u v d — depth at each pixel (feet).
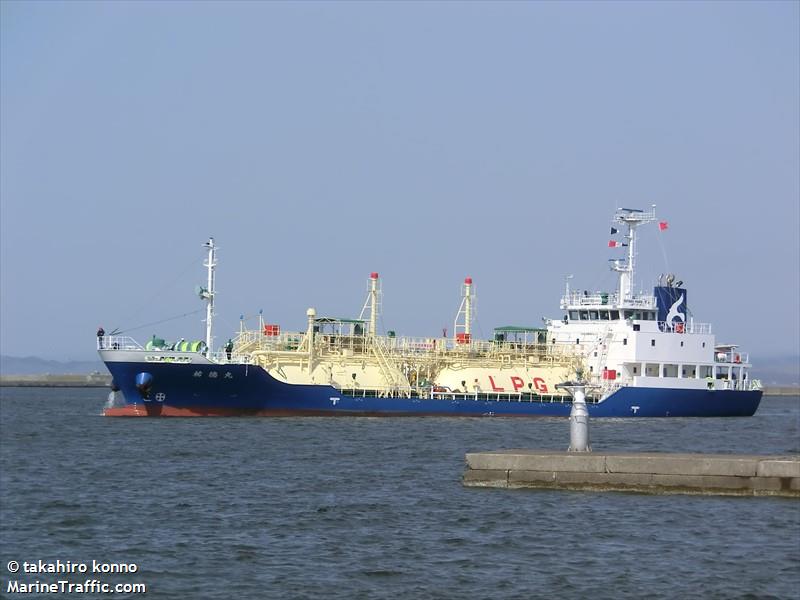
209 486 309.42
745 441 489.26
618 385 616.80
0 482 319.88
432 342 608.60
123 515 264.11
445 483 308.81
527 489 285.43
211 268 547.08
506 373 608.19
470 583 203.41
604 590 199.72
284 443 426.92
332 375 564.30
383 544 231.30
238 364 535.19
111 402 620.08
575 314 648.38
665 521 247.09
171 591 199.11
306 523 252.42
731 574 209.46
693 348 635.66
